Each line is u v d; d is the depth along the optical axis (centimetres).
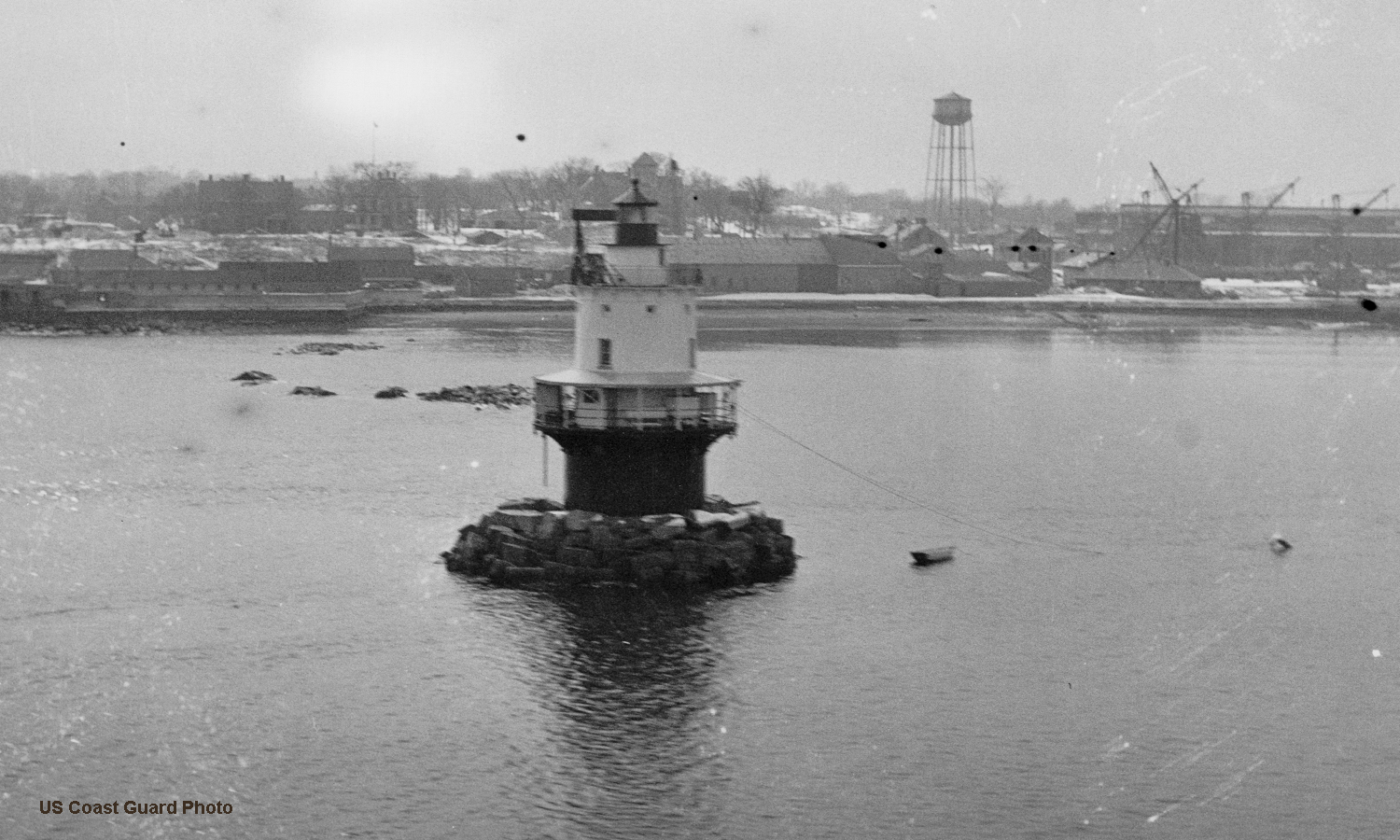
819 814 5425
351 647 6862
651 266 7538
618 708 6238
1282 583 8244
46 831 5303
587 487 7675
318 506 9606
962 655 6900
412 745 5897
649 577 7531
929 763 5816
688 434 7525
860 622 7281
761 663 6719
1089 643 7125
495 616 7206
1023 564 8481
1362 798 5612
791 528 9162
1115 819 5425
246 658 6750
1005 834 5322
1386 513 10169
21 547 8562
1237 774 5781
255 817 5381
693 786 5606
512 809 5434
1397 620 7588
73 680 6500
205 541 8656
